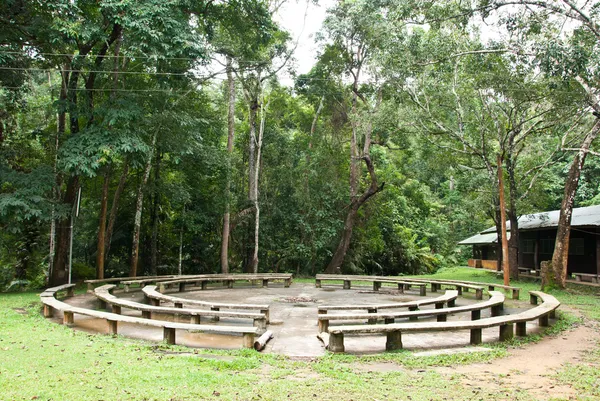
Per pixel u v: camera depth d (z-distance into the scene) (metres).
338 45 20.19
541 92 14.21
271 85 20.31
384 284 18.11
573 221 17.52
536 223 20.41
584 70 8.73
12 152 13.94
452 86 17.03
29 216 11.55
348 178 23.91
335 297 12.68
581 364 5.50
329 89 21.42
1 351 5.34
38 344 5.77
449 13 11.23
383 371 5.01
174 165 17.48
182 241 20.20
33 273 17.23
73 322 7.86
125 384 4.12
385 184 22.72
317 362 5.31
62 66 13.73
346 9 18.80
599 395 4.24
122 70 14.33
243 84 19.55
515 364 5.46
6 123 14.48
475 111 18.23
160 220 19.83
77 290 13.68
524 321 6.89
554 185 27.03
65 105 12.78
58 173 13.91
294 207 21.47
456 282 13.76
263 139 21.55
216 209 18.83
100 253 14.81
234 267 21.66
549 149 21.45
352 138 21.58
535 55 9.54
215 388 4.11
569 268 19.53
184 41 11.83
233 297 12.38
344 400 3.93
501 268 21.50
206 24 15.89
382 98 20.34
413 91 17.36
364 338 7.03
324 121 23.52
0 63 11.27
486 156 18.78
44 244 16.91
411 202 29.70
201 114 16.89
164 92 13.94
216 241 21.47
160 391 3.95
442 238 33.72
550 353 6.11
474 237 28.12
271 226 21.41
